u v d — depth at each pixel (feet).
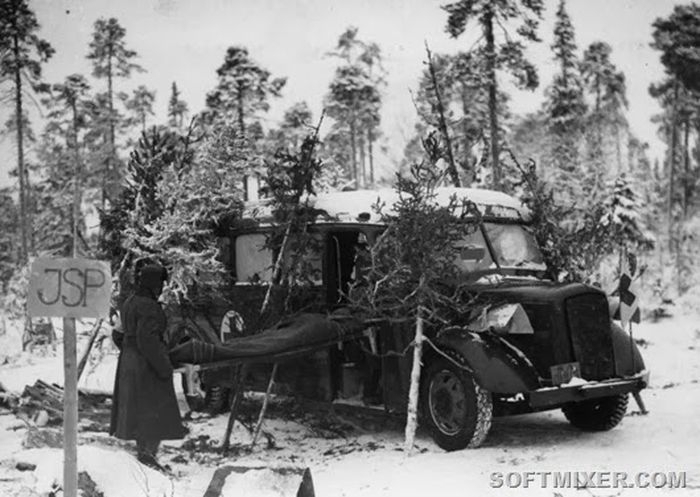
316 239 27.78
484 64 87.76
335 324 25.82
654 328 71.36
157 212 30.19
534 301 24.57
